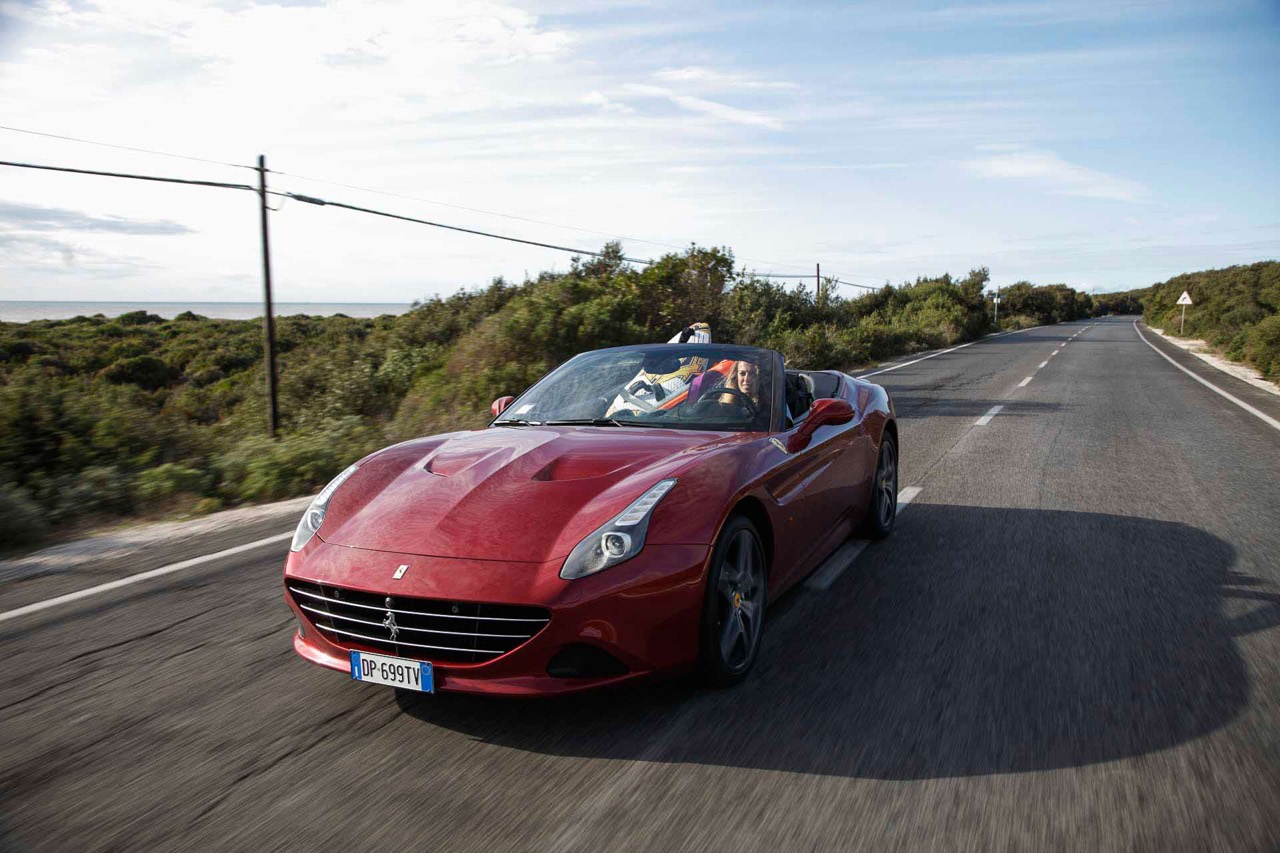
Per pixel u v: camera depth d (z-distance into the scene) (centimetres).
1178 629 342
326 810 217
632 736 255
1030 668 304
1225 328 2922
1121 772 229
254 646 339
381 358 1636
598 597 244
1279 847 194
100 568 461
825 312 2880
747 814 211
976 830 202
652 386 383
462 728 262
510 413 387
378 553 261
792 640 335
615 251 1738
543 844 199
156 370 2755
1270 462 753
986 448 831
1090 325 6562
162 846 202
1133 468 721
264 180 1088
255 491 664
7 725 271
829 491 392
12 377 820
